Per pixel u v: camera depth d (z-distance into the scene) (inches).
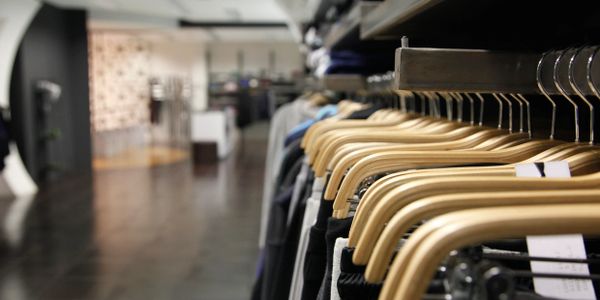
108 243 165.2
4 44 233.5
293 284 45.1
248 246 162.7
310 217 41.3
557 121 41.8
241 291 126.8
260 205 220.2
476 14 42.7
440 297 15.6
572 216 15.4
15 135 268.2
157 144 506.6
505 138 33.7
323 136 44.6
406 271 15.6
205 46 561.6
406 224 18.8
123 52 475.8
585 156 24.7
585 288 22.3
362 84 77.6
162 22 386.0
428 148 33.9
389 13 40.0
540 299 18.1
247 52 569.6
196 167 338.0
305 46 216.1
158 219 195.9
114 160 378.0
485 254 18.4
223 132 381.7
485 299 14.9
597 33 38.9
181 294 124.6
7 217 198.8
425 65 28.9
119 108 458.9
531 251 22.2
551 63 29.0
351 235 24.6
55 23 303.9
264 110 545.3
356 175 29.7
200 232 178.5
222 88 555.5
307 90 179.9
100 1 297.4
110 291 126.0
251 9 342.3
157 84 475.8
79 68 323.6
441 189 21.3
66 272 138.4
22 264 144.3
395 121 50.5
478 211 15.9
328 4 132.4
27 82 270.2
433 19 45.7
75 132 323.9
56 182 279.1
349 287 24.5
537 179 21.4
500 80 29.7
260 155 408.2
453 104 59.8
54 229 181.3
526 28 47.2
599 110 38.8
